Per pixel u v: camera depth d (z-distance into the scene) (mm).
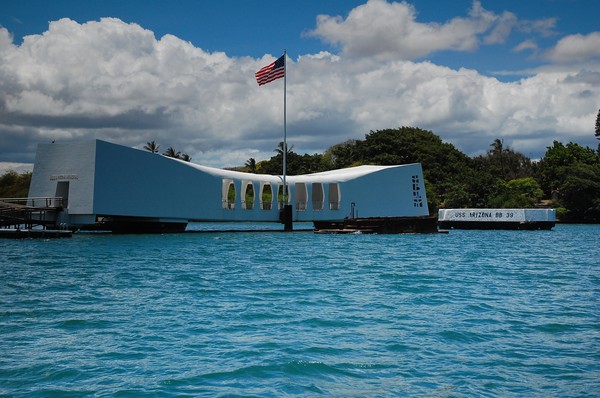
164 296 21062
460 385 11578
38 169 55781
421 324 16531
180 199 59750
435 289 23156
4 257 35031
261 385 11461
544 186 128500
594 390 11320
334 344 14336
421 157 127938
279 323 16531
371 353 13617
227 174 64875
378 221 65000
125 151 55344
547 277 27484
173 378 11797
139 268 29688
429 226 67812
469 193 113312
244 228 82438
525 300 20625
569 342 14695
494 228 84562
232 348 13906
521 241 57125
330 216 70938
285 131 67375
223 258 35500
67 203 56375
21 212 53312
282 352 13586
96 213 52938
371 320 17016
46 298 20609
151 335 15102
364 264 32656
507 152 158750
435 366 12719
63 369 12344
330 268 30422
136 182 56156
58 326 16125
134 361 12898
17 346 14086
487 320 17109
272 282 24859
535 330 15906
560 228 90375
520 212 82688
